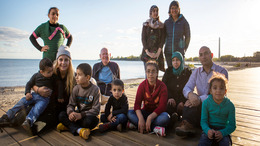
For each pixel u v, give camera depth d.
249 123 2.71
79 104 2.48
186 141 2.07
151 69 2.38
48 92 2.40
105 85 3.40
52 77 2.50
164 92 2.44
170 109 2.69
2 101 5.10
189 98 2.32
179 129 2.10
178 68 2.83
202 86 2.55
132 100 4.38
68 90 2.60
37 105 2.32
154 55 4.05
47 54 3.40
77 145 1.96
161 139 2.12
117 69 3.56
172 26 3.99
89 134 2.26
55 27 3.42
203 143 1.79
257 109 3.50
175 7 3.86
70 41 3.88
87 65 2.34
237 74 13.66
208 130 1.82
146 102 2.58
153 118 2.30
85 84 2.38
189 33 4.02
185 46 4.01
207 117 1.98
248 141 2.08
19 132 2.30
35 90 2.39
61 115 2.28
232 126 1.81
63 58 2.51
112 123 2.36
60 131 2.32
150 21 4.01
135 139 2.12
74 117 2.22
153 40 4.04
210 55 2.46
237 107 3.67
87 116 2.29
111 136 2.23
